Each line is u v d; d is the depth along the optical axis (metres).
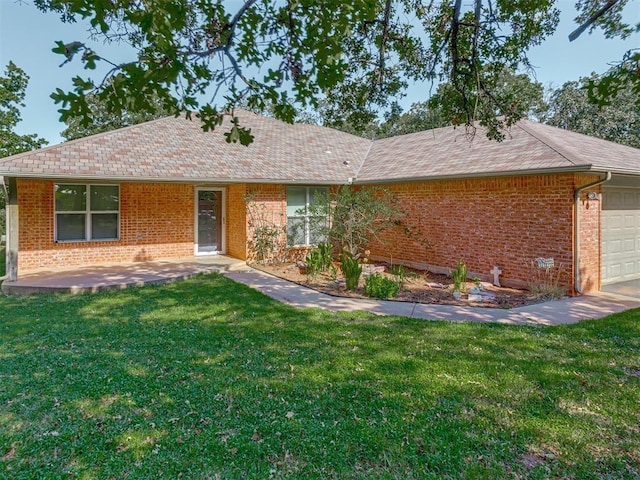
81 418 3.75
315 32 2.86
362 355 5.38
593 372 4.82
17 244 10.12
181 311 7.70
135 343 5.81
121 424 3.65
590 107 25.42
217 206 14.58
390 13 5.07
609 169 8.70
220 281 10.72
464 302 8.63
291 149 15.64
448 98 5.95
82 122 2.42
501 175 9.87
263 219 13.41
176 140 13.64
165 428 3.60
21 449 3.28
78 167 10.33
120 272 11.28
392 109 5.97
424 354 5.41
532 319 7.26
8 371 4.78
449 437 3.45
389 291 9.05
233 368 4.92
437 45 5.52
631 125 25.48
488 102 5.94
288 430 3.55
